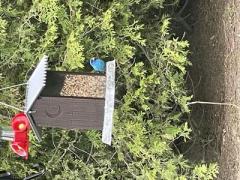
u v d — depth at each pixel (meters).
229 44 1.59
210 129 1.71
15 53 1.43
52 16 1.41
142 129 1.46
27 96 1.09
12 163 1.52
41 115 1.10
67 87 1.12
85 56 1.48
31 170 1.51
